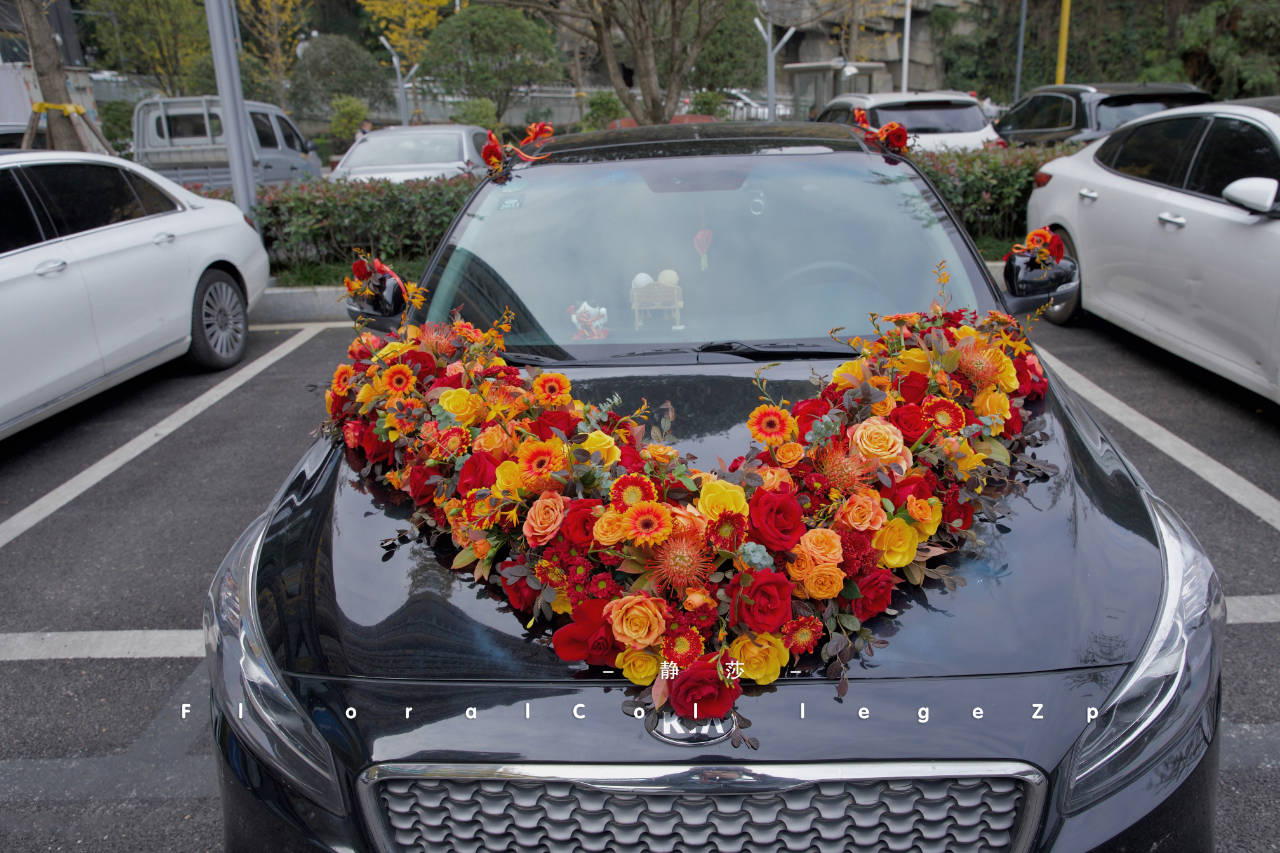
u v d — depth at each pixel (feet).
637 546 5.76
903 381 7.55
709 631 5.70
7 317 16.15
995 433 7.25
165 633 11.82
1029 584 6.16
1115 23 130.41
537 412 7.09
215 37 26.58
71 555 13.88
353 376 8.24
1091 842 5.41
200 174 46.52
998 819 5.38
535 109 102.06
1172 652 5.93
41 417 17.04
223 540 14.12
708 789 5.27
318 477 8.02
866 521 6.01
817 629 5.67
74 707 10.48
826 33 132.26
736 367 8.71
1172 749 5.71
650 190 10.59
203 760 9.61
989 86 139.85
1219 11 105.40
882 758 5.28
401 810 5.53
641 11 33.27
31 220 17.29
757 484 6.20
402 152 37.17
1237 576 12.07
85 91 53.36
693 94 90.94
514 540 6.32
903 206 10.37
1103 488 7.30
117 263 18.58
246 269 22.81
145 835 8.68
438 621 6.17
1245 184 15.76
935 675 5.62
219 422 18.89
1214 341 17.17
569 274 9.86
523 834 5.44
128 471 16.76
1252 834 8.13
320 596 6.51
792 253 9.87
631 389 8.41
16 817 8.93
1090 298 21.36
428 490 7.04
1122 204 19.89
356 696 5.79
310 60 102.37
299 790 5.75
